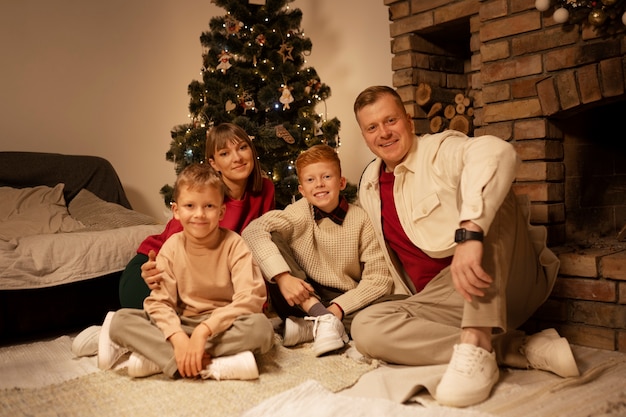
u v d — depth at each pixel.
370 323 1.66
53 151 3.63
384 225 1.90
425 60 3.09
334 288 2.04
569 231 2.27
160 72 4.05
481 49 2.39
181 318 1.72
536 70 2.21
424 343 1.60
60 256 2.25
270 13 3.11
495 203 1.39
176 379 1.61
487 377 1.39
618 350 1.84
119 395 1.49
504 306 1.45
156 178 4.05
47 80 3.61
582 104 2.09
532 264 1.67
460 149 1.59
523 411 1.32
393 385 1.47
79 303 2.34
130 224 2.80
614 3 1.97
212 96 3.00
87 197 3.13
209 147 2.24
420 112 3.08
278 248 1.97
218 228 1.80
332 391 1.47
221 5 3.08
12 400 1.46
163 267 1.75
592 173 2.35
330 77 4.05
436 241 1.71
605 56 2.03
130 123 3.92
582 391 1.44
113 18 3.85
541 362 1.56
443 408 1.32
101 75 3.80
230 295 1.81
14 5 3.49
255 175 2.29
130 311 1.71
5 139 3.47
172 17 4.09
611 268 1.85
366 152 3.90
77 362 1.84
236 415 1.34
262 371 1.65
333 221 2.02
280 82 3.00
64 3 3.66
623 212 2.45
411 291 1.95
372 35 3.80
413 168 1.76
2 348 2.11
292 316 2.01
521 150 2.25
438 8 2.88
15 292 2.17
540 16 2.20
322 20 4.07
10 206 2.84
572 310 1.94
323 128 3.15
